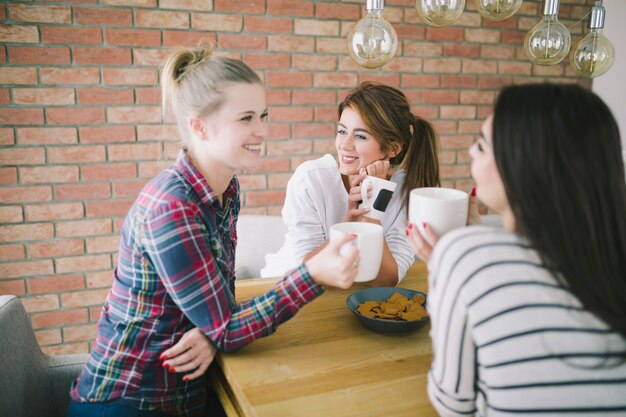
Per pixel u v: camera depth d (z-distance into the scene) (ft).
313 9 8.71
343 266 3.19
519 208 2.20
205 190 3.46
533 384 2.05
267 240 6.63
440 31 9.54
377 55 4.34
